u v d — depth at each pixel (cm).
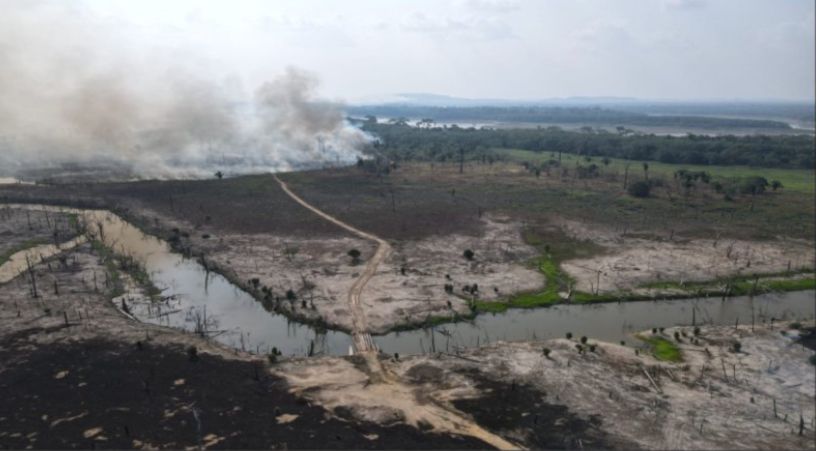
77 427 5056
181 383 5828
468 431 5222
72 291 8319
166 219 12675
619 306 8531
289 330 7562
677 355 6850
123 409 5341
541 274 9588
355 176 18462
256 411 5388
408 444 4988
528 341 7131
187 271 9781
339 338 7338
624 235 11881
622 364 6556
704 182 16988
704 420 5506
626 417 5509
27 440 4862
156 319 7712
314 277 9250
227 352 6600
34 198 14050
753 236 11856
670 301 8719
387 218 13062
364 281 9088
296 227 12225
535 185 17400
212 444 4869
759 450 5062
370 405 5575
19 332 6856
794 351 6925
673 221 13038
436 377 6147
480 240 11450
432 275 9425
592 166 19250
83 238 11119
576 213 13725
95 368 6056
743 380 6262
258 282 8900
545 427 5306
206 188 15938
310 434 5066
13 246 10362
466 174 19500
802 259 10488
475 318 7975
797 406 5800
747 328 7588
